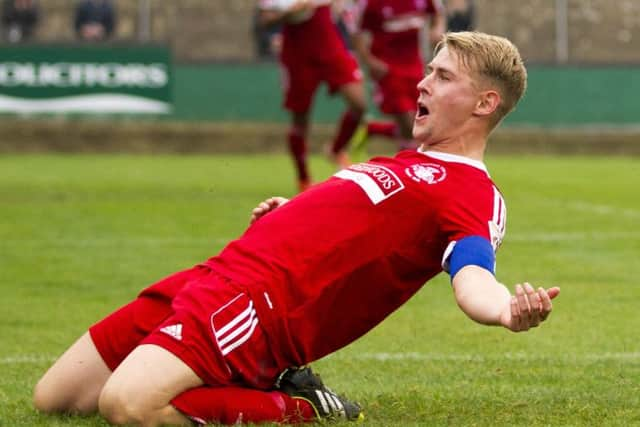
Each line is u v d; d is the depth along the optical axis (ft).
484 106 33.88
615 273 69.15
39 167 159.74
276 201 36.78
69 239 84.43
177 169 157.79
